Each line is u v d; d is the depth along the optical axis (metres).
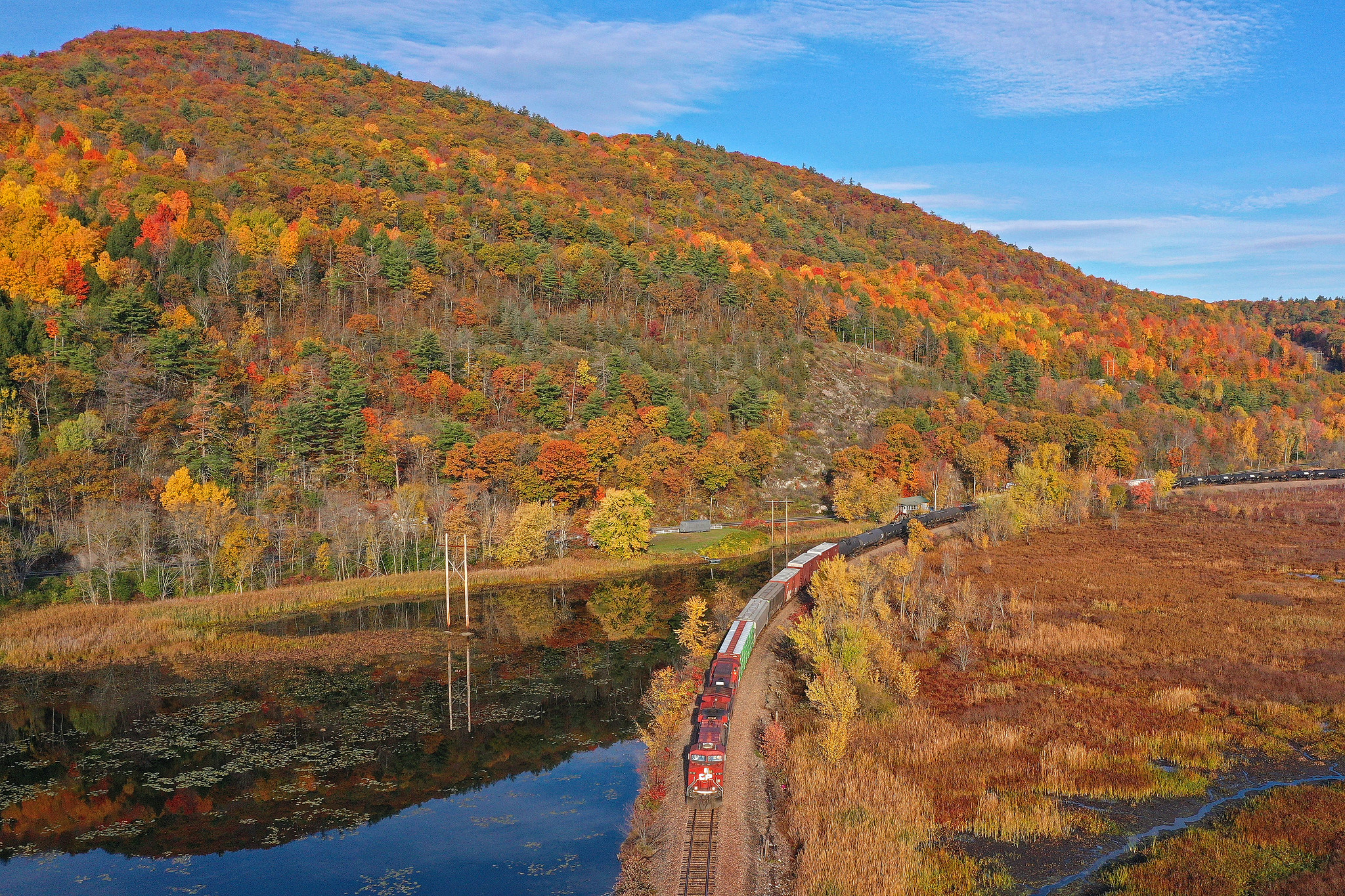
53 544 97.38
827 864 41.62
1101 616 90.19
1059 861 43.62
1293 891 39.81
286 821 49.81
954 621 86.44
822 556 112.31
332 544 112.44
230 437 121.19
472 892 41.91
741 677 70.38
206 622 93.00
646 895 40.78
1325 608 92.12
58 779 55.38
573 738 63.06
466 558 97.88
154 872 44.00
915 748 56.19
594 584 117.50
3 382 111.00
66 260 143.50
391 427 130.75
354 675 77.62
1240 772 54.06
